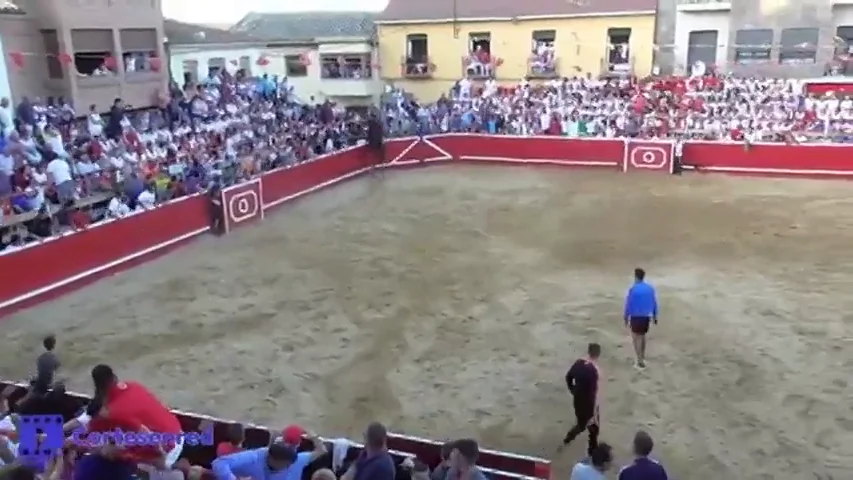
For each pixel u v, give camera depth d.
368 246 20.28
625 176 28.17
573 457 10.44
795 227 21.00
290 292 16.89
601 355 13.34
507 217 22.92
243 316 15.57
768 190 25.38
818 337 13.87
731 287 16.52
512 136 30.73
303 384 12.59
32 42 24.77
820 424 11.01
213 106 28.31
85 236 17.73
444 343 14.05
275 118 29.27
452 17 37.84
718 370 12.70
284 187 24.89
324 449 7.78
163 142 23.95
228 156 24.20
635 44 35.03
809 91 31.33
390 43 39.75
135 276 18.25
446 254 19.42
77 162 20.95
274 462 6.39
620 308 15.48
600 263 18.41
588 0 36.09
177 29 40.97
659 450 10.47
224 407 11.85
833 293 16.02
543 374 12.79
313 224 22.62
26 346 14.29
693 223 21.66
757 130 28.34
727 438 10.73
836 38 31.94
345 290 16.94
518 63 37.22
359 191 26.81
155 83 27.91
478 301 16.09
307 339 14.37
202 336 14.59
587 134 30.23
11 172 18.81
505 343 13.99
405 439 8.59
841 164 26.69
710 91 30.39
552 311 15.42
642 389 12.15
